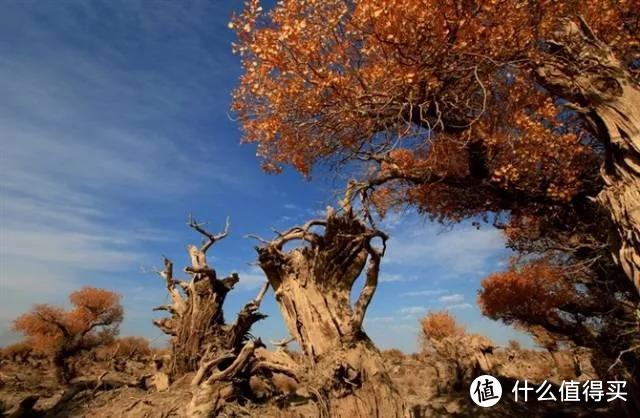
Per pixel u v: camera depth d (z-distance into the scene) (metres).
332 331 9.31
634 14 8.27
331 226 9.96
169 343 23.03
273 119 9.14
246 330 22.47
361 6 6.86
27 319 33.97
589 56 7.26
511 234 12.27
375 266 9.56
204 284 22.67
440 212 11.69
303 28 7.53
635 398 12.11
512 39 7.39
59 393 25.88
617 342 12.34
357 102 7.97
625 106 6.56
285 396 19.56
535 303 15.74
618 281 9.79
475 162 9.30
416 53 7.18
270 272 10.54
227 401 16.14
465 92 8.23
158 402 17.12
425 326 36.44
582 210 9.45
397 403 8.69
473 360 24.25
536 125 7.86
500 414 17.27
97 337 37.75
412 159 10.14
